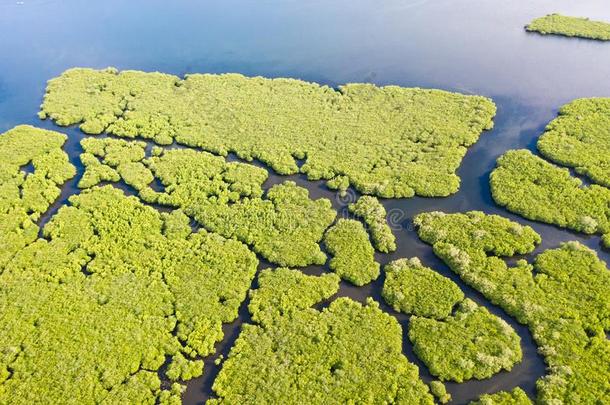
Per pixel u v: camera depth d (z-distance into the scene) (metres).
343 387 60.59
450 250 76.06
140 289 73.56
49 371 63.78
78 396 61.19
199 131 105.94
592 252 73.69
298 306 70.44
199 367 64.12
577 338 63.09
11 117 113.19
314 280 73.94
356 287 73.94
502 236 77.56
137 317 69.94
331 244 79.69
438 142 97.75
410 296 70.69
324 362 63.28
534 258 75.00
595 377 58.72
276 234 81.75
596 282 69.44
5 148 101.38
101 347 66.25
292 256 77.75
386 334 66.00
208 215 85.56
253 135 103.44
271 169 96.62
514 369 61.84
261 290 72.75
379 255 78.56
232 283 74.00
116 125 108.25
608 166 88.06
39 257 78.81
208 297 72.12
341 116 106.94
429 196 87.69
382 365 62.56
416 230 82.00
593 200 82.19
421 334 65.88
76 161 100.62
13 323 69.19
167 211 88.88
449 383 61.22
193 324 69.00
